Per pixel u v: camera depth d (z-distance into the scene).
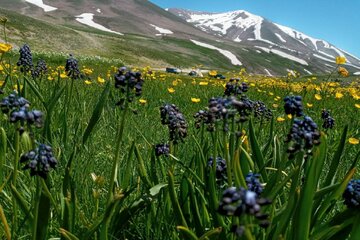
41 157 1.97
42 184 2.28
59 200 3.04
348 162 4.69
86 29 179.12
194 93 10.84
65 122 4.17
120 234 2.90
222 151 3.38
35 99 5.41
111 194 2.47
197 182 2.87
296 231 2.24
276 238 2.23
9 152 3.79
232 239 2.34
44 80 7.92
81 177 3.41
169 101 8.86
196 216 2.56
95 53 93.81
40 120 2.05
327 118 4.63
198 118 2.63
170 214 2.93
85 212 3.06
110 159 4.19
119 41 115.25
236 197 1.42
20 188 3.19
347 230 2.27
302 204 2.21
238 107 2.13
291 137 2.06
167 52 140.25
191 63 129.12
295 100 2.17
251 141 2.92
